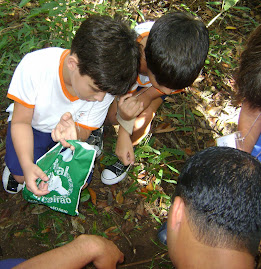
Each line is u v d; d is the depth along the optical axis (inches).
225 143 67.7
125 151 83.2
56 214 83.4
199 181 39.3
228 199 37.6
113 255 52.3
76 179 65.5
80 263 48.5
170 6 132.4
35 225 81.0
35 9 104.0
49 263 46.6
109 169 90.0
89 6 109.5
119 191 91.0
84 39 57.0
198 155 42.1
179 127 106.2
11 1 119.8
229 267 36.4
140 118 87.4
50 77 66.4
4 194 84.5
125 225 85.6
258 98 60.5
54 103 71.4
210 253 37.2
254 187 38.3
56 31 107.5
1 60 99.2
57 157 65.9
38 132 79.8
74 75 60.9
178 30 62.3
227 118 111.4
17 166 77.2
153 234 85.4
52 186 68.4
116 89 59.9
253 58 58.5
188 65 63.0
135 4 129.1
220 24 138.0
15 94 67.1
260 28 59.2
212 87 117.4
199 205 38.5
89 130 79.4
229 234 36.9
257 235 37.9
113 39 56.2
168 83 66.0
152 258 81.0
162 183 94.9
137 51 60.3
